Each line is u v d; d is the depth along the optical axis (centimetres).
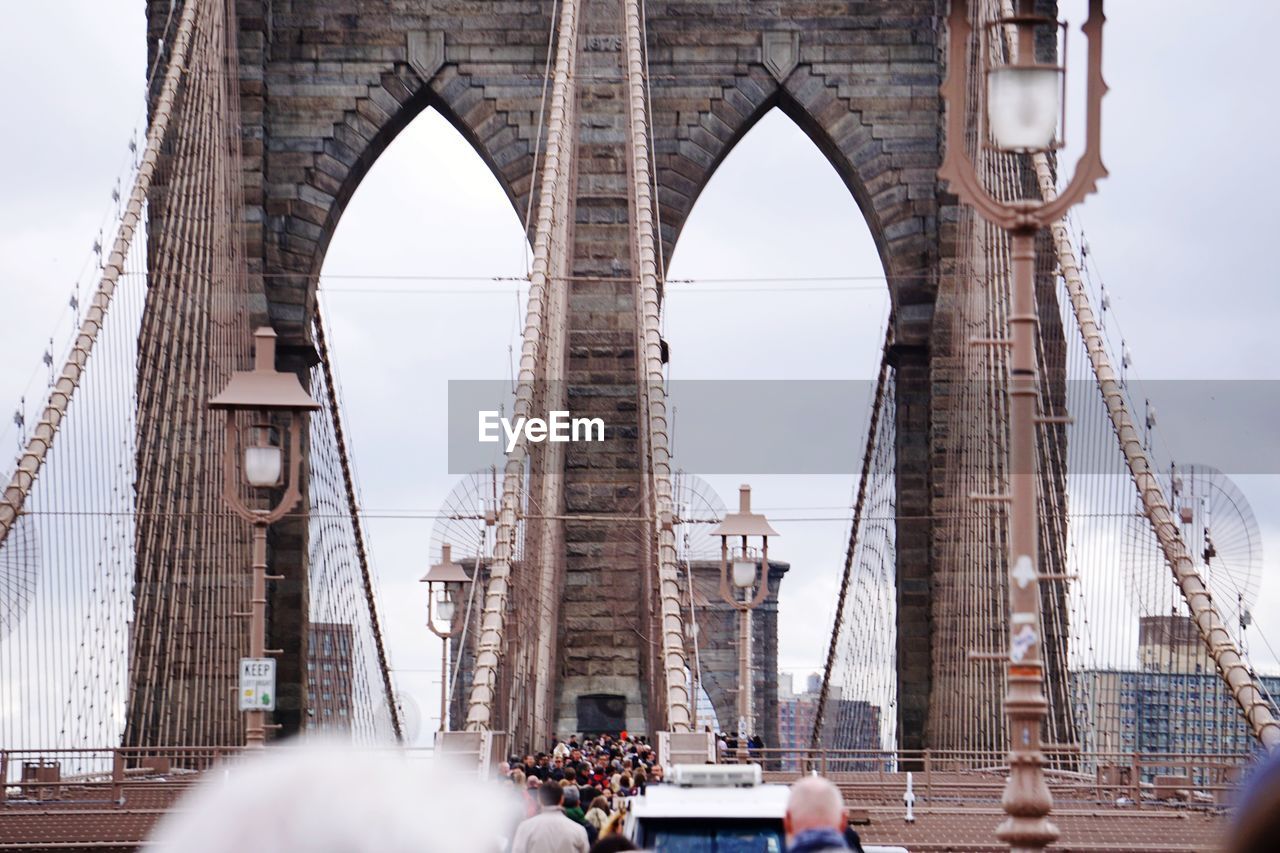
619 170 7906
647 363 5931
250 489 7362
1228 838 489
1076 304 5128
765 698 16238
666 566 5081
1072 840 3903
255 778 615
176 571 7194
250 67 7762
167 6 7744
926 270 7806
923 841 3969
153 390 7206
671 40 8006
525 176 7950
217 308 7350
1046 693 5947
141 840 3681
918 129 7888
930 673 7562
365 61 7956
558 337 6825
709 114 7962
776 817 1748
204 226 7262
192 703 7175
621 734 6147
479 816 694
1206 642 4159
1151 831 4028
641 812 1733
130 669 6856
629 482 7481
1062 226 5434
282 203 7850
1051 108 1733
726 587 5000
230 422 3177
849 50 7938
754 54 7956
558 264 6906
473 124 7975
